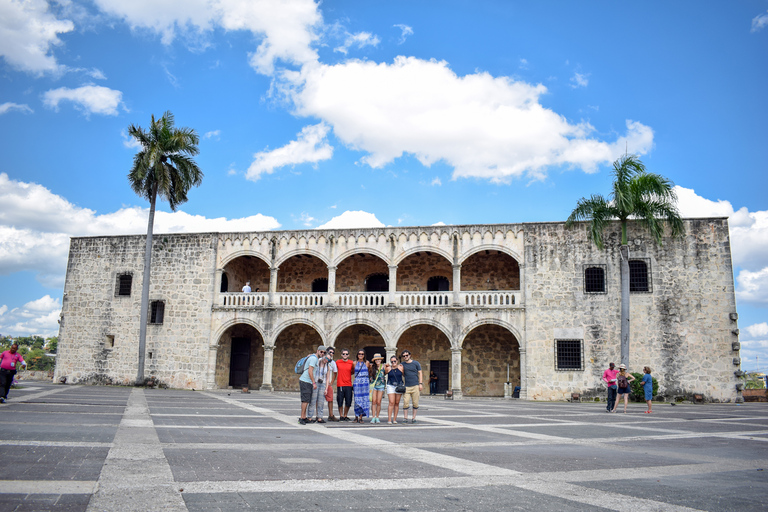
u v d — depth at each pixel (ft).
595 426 57.47
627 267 108.78
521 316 116.78
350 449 37.01
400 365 58.90
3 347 419.95
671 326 110.73
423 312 120.78
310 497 22.76
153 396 95.14
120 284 138.10
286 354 138.51
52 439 36.32
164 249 136.15
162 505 20.66
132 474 25.99
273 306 128.06
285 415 63.77
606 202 111.04
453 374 117.08
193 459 30.83
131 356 133.69
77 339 137.39
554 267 117.19
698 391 107.76
